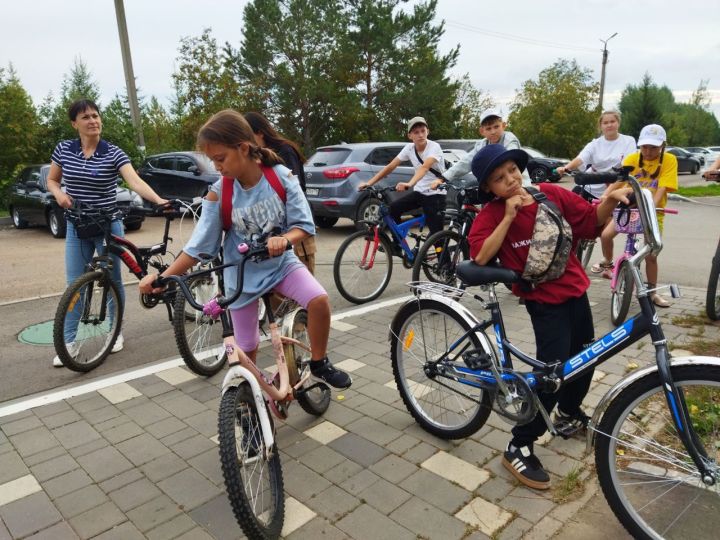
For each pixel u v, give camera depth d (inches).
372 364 165.8
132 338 195.0
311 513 100.0
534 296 103.7
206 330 164.7
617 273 185.5
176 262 102.3
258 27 920.9
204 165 466.6
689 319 193.2
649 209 90.5
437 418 125.9
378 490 106.3
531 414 101.1
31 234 459.8
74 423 134.4
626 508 89.4
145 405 143.0
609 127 223.3
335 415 135.4
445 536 93.9
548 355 103.1
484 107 1400.1
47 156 702.5
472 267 103.5
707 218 468.8
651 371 85.1
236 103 789.2
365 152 393.1
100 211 162.2
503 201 101.4
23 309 234.8
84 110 162.4
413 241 251.3
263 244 95.1
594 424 89.7
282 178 102.3
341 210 383.2
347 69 962.1
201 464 116.5
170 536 95.6
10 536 96.3
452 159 463.5
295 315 121.2
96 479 112.0
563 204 102.4
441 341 120.4
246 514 82.2
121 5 579.2
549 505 101.0
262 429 91.0
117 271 173.8
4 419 136.6
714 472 83.0
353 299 231.0
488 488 106.1
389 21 974.4
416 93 991.0
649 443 94.0
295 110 952.9
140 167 546.9
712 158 1327.5
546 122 1235.2
